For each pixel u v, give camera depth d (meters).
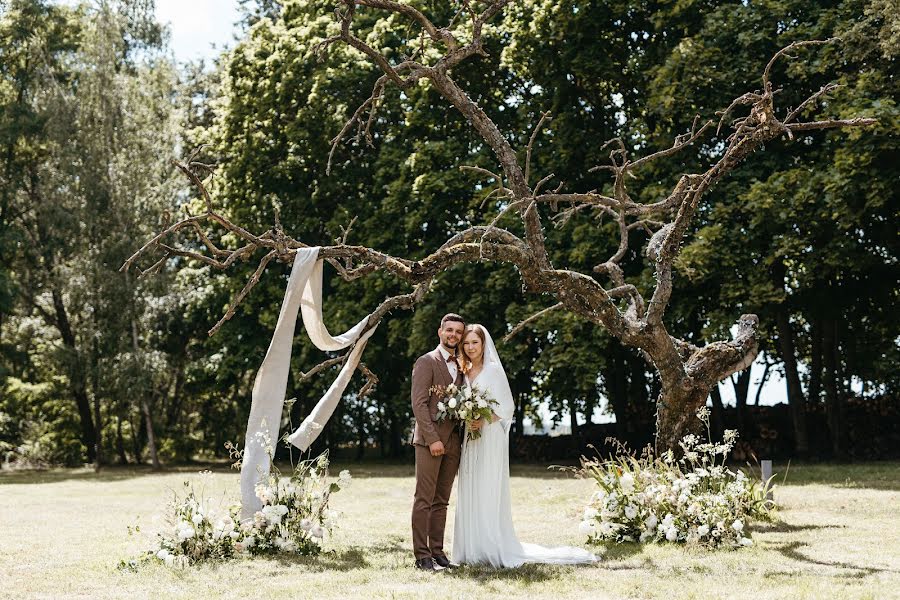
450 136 21.88
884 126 15.01
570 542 8.45
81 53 27.69
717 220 17.03
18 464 30.34
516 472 19.62
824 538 8.27
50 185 26.83
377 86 8.66
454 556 7.23
